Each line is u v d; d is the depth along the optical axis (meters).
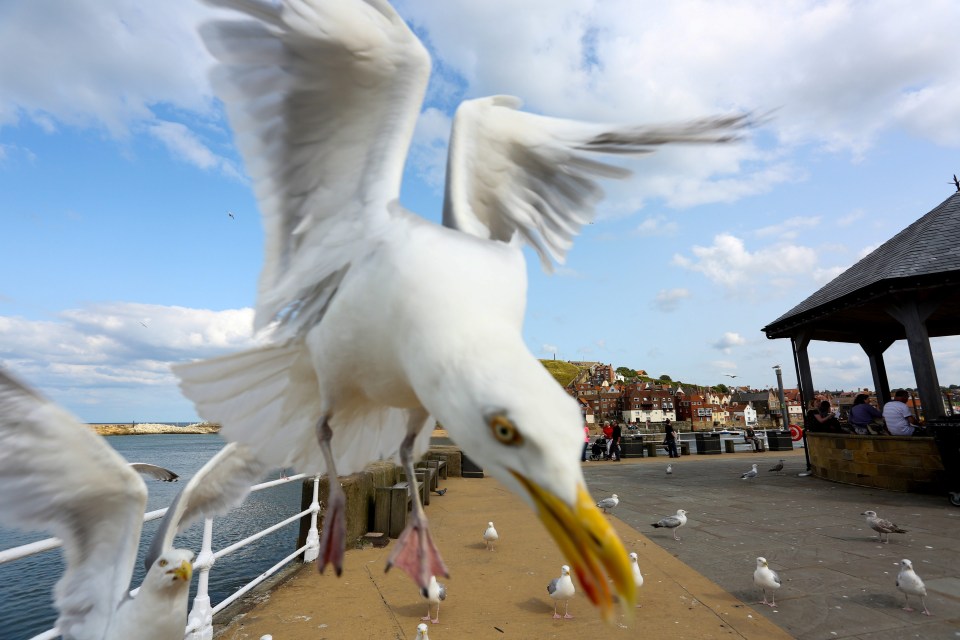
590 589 1.47
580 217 3.24
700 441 24.81
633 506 10.45
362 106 2.58
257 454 2.92
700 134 2.81
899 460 11.23
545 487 1.53
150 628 2.66
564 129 3.10
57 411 2.48
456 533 8.28
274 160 2.74
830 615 4.88
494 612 5.14
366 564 6.61
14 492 2.48
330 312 2.40
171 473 3.72
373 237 2.37
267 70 2.58
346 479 7.46
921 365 11.13
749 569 6.25
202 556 4.53
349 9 2.31
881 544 7.19
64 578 2.79
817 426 14.27
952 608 4.97
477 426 1.67
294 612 5.16
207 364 2.85
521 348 1.83
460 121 3.07
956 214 12.01
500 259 2.22
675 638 4.50
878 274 11.98
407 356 2.02
